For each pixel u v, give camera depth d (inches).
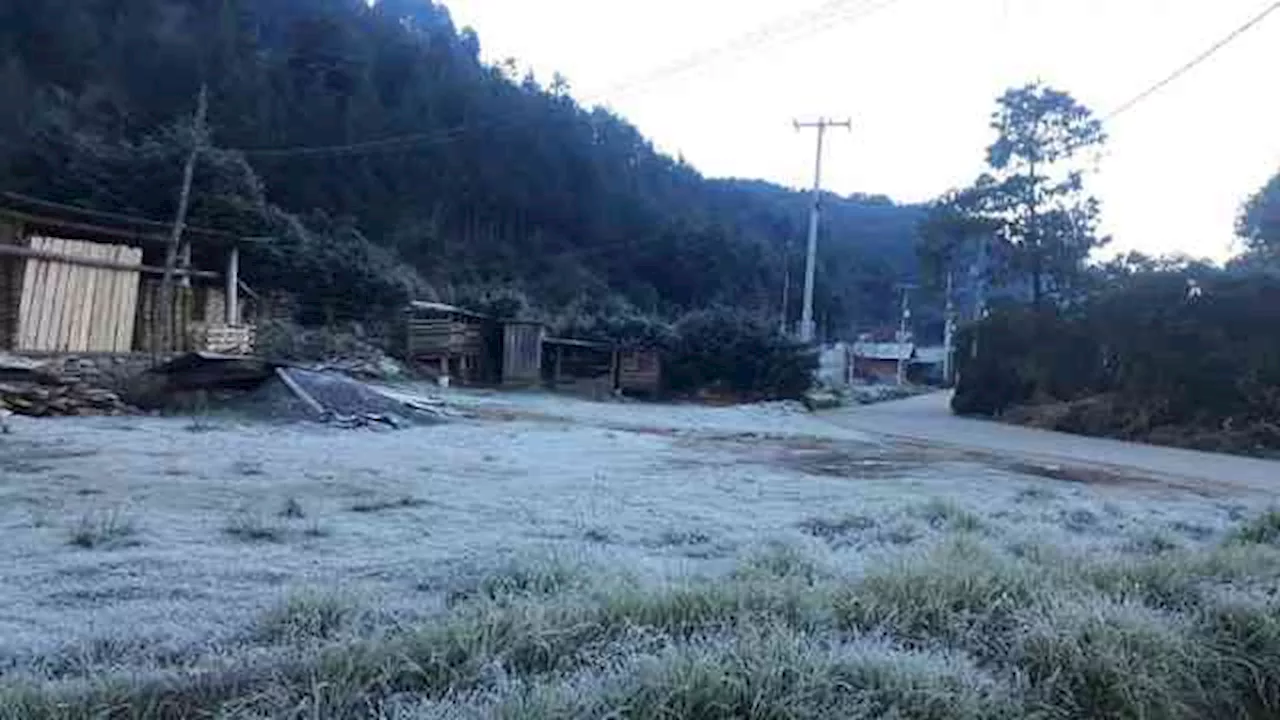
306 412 709.3
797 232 3683.6
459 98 2694.4
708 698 155.2
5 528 292.5
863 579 224.5
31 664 173.2
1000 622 202.5
